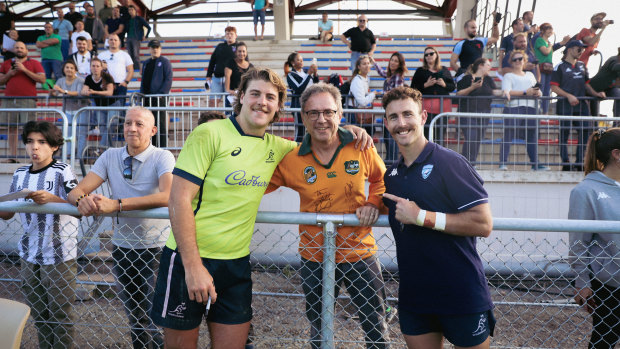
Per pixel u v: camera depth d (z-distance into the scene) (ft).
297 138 20.95
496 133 20.26
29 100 23.32
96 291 14.39
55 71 32.55
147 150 9.18
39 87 32.99
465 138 19.89
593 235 8.16
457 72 24.54
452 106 21.35
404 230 6.31
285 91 6.70
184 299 6.20
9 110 16.22
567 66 21.06
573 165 20.16
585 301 8.15
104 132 20.68
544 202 19.38
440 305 6.15
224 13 53.98
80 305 13.52
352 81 21.03
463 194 5.97
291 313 12.92
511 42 27.22
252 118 6.28
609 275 7.91
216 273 6.29
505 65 26.50
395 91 6.39
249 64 24.20
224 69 24.73
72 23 37.24
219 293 6.47
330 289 6.78
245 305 6.62
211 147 6.19
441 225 5.86
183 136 19.25
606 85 21.04
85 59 28.71
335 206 7.55
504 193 19.39
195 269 5.77
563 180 19.27
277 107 6.70
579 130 20.18
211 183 6.22
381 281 7.87
